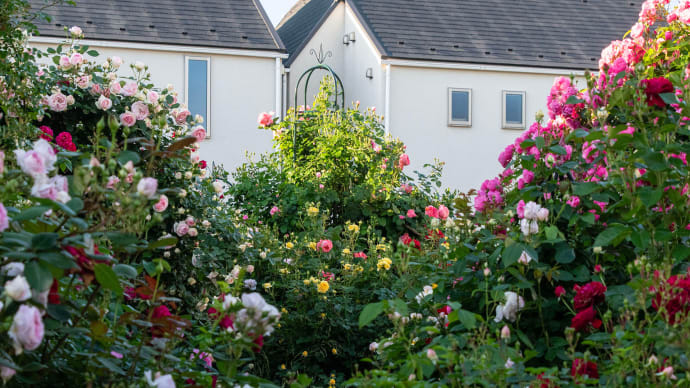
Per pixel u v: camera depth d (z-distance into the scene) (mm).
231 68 16031
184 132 5164
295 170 9094
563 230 3162
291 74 18969
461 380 2393
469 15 19453
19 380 2072
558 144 3365
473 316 2520
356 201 8594
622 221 3072
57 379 2295
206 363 2797
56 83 5242
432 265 3439
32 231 2018
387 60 16859
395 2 19328
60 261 1851
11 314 1805
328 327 5457
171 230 5152
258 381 2408
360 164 9219
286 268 5891
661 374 2211
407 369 2545
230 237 5586
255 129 16125
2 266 1915
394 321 2727
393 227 8461
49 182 1991
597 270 2928
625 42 4090
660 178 2855
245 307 2242
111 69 5461
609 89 3209
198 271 5145
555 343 2873
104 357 2285
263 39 16422
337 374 5496
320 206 8570
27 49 4672
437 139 17250
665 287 2385
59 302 2168
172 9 16562
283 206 8547
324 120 9750
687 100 2959
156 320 2383
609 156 3002
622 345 2400
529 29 19453
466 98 17484
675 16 4203
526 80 17922
